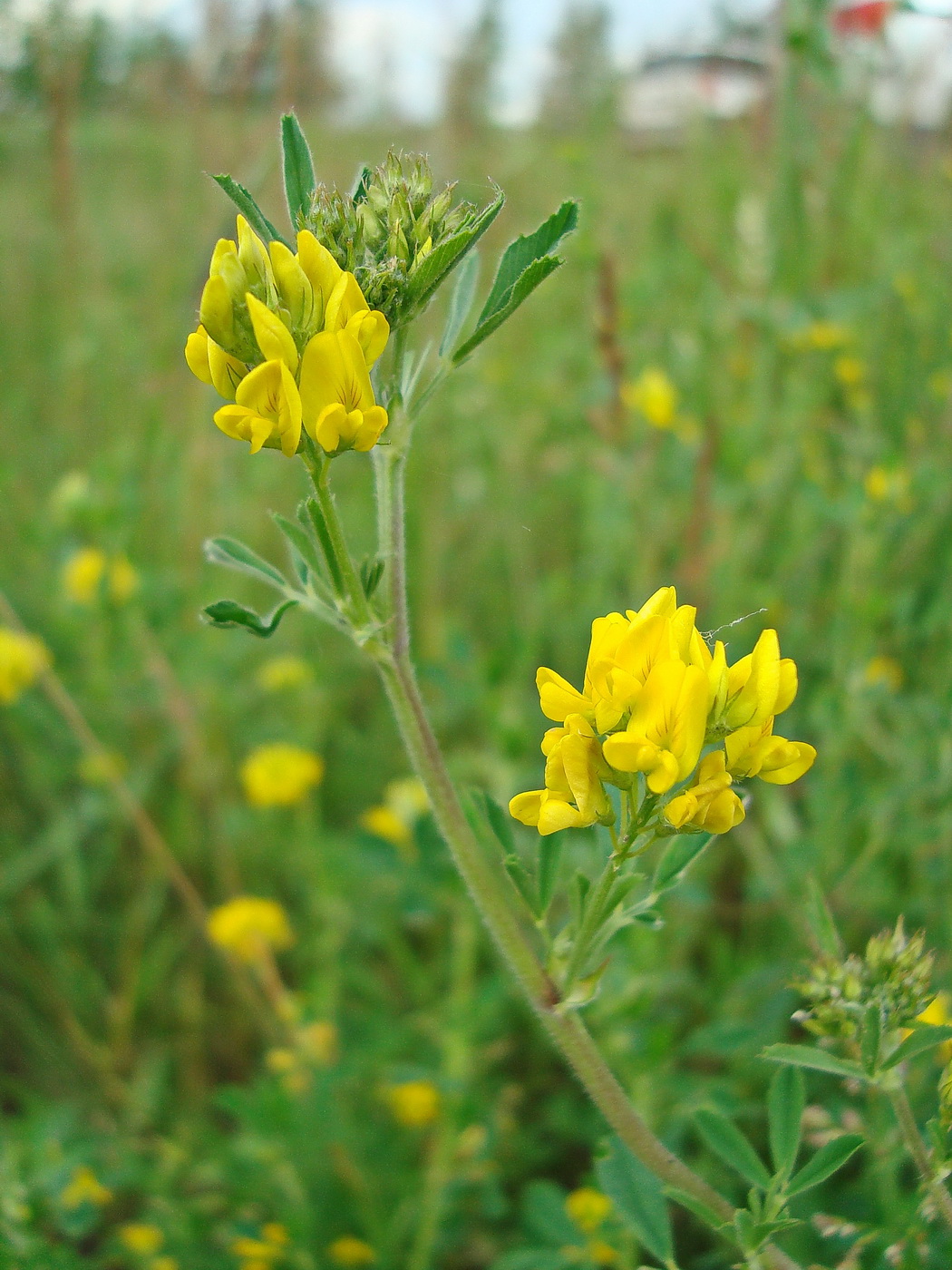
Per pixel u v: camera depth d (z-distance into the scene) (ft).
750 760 0.35
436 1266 0.70
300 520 0.39
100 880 0.97
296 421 0.35
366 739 1.09
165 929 0.93
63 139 1.32
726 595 1.00
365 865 0.75
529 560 1.22
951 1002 0.59
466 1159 0.70
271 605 1.18
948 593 0.89
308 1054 0.74
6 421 1.32
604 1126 0.71
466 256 0.42
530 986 0.38
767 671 0.35
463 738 1.05
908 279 1.15
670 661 0.34
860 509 0.87
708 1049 0.62
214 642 1.06
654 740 0.34
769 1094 0.40
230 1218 0.70
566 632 1.08
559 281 1.50
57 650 1.12
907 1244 0.44
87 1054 0.79
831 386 1.19
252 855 0.98
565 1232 0.57
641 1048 0.66
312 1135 0.67
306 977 0.88
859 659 0.80
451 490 1.24
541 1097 0.79
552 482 1.31
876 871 0.79
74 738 1.00
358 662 1.13
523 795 0.36
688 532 0.96
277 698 1.16
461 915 0.74
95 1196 0.67
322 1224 0.70
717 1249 0.61
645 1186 0.42
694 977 0.78
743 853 0.86
